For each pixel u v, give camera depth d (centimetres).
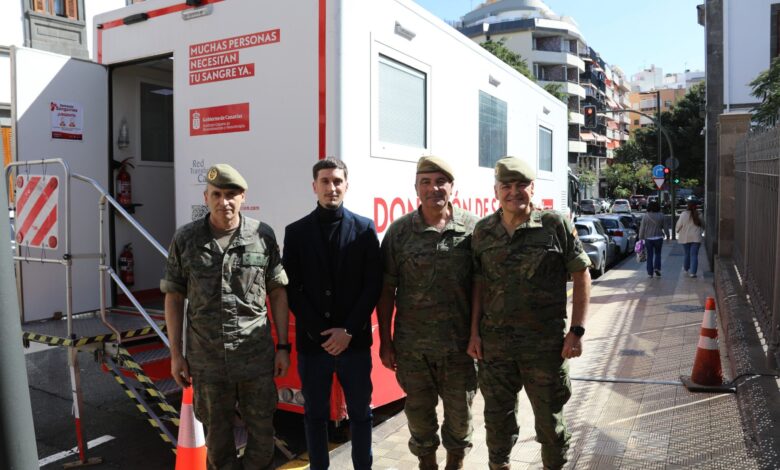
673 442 397
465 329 323
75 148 471
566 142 966
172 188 555
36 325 438
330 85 376
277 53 395
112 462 418
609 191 6875
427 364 323
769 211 511
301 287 329
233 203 302
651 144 4400
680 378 528
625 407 468
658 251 1220
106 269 402
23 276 441
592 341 688
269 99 398
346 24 379
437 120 495
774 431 356
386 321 344
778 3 1395
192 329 303
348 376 328
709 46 1448
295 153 389
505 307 309
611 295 1004
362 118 395
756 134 607
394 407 500
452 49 523
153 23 450
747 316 604
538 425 316
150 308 495
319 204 329
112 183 499
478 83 582
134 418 505
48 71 451
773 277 490
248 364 302
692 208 1196
